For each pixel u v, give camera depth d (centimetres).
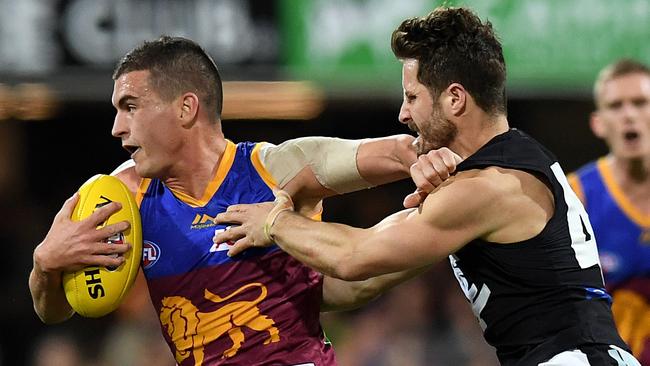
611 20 2678
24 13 2492
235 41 2548
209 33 2536
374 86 2642
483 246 1337
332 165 1439
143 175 1431
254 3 2558
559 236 1327
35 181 3550
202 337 1432
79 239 1391
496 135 1364
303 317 1449
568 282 1323
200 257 1422
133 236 1428
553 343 1309
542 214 1320
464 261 1369
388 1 2597
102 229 1402
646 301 2127
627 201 2150
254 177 1448
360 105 3142
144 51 1428
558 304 1319
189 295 1431
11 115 2672
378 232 1327
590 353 1300
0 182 3481
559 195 1334
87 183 1445
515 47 2656
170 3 2520
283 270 1434
